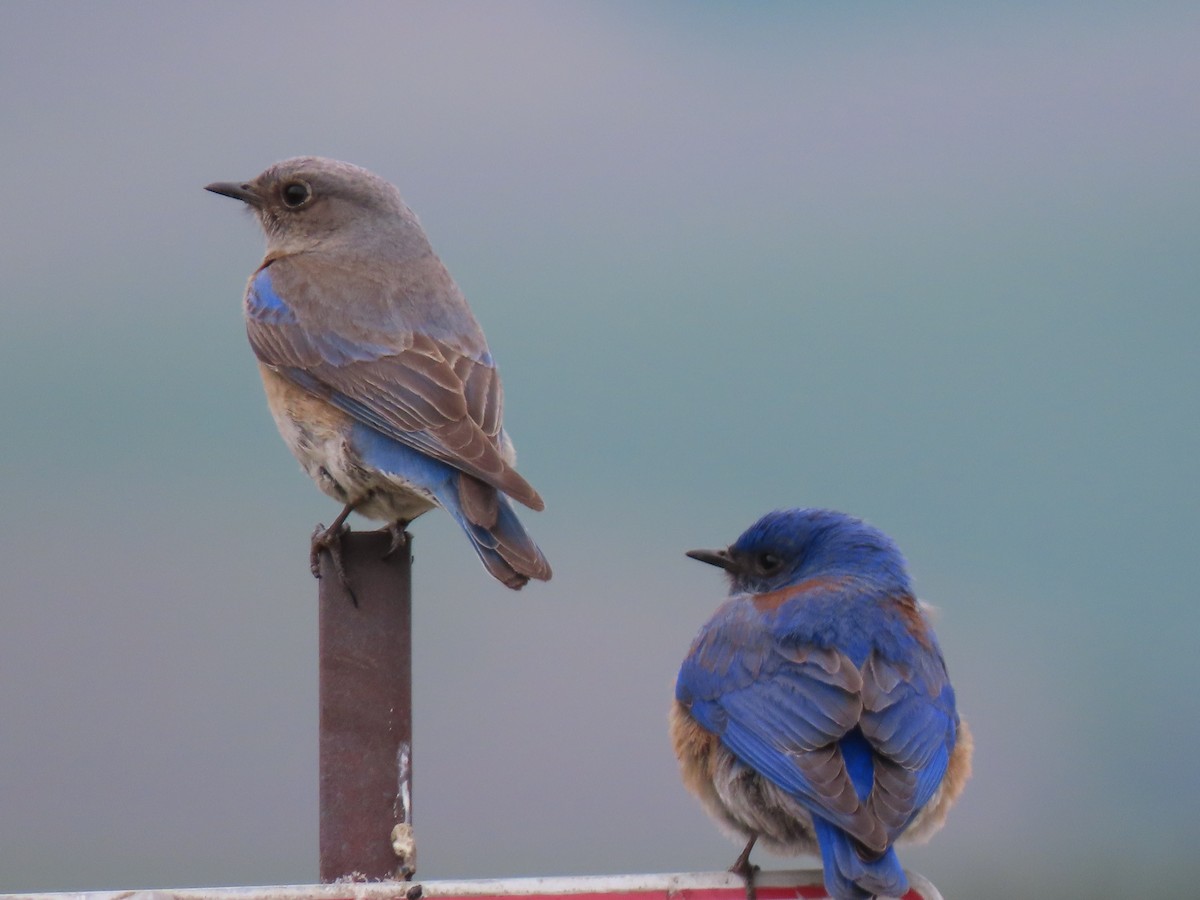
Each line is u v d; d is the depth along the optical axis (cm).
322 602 1134
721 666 1183
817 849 1164
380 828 1116
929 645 1187
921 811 1162
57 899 982
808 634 1167
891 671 1148
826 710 1120
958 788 1182
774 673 1155
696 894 1048
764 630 1182
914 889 1055
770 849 1174
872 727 1108
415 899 1002
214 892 993
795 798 1096
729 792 1166
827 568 1258
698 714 1188
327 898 997
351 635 1130
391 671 1127
